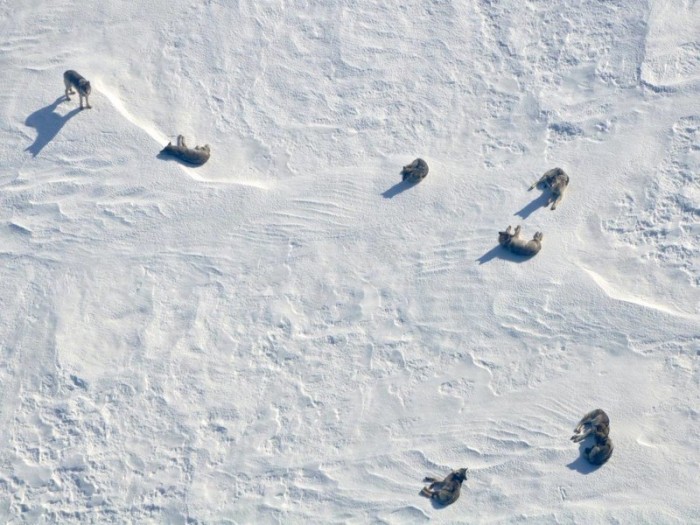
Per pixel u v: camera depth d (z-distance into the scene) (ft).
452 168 194.08
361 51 206.90
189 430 169.37
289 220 188.34
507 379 172.86
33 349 175.01
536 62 204.54
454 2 210.18
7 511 162.81
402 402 171.53
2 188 190.39
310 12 209.56
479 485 163.84
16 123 196.54
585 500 161.89
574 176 191.42
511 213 188.24
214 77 204.23
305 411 171.12
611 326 176.04
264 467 166.40
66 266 183.11
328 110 201.36
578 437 165.07
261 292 181.47
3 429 168.35
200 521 162.30
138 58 205.57
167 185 190.80
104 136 194.80
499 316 178.09
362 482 164.86
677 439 166.09
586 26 207.41
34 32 208.23
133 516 163.02
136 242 185.78
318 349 176.45
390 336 177.37
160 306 179.73
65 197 189.67
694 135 193.67
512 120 199.11
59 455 166.91
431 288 181.27
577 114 198.29
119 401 171.32
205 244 185.78
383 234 186.80
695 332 174.50
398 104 201.77
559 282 180.24
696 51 203.10
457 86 203.21
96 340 176.35
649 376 171.63
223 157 196.03
